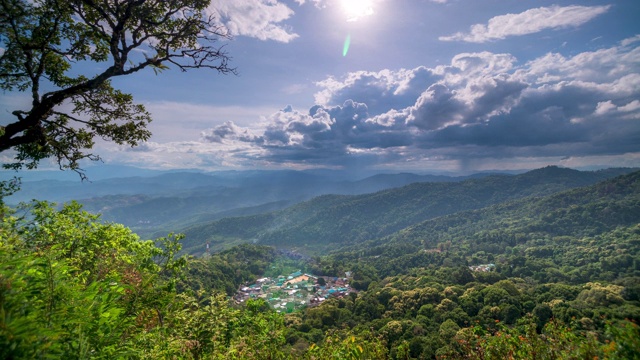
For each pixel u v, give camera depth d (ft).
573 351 14.06
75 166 42.68
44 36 36.37
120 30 35.32
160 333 22.52
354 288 412.57
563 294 204.03
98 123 41.86
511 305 161.27
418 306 228.22
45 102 34.94
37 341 7.54
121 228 38.17
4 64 36.55
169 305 28.60
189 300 30.07
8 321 7.23
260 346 24.93
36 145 39.52
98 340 10.69
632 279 243.19
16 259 9.27
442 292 248.32
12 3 33.53
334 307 239.50
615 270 383.04
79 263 29.63
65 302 10.24
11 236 24.49
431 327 157.79
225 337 26.86
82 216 36.29
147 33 38.01
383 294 276.82
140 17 35.94
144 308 16.97
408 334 136.98
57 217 33.76
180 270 34.88
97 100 40.98
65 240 31.22
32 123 35.09
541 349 15.96
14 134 35.12
